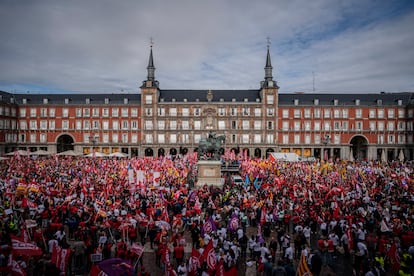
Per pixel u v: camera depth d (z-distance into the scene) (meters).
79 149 110.69
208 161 51.59
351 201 33.56
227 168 69.81
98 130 110.88
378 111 110.44
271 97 109.94
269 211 29.66
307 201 34.53
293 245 26.11
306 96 114.75
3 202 29.22
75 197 31.47
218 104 109.88
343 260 23.48
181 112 110.44
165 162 64.25
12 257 16.09
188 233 29.02
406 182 44.00
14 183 38.41
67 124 111.06
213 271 17.28
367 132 110.00
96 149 110.94
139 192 36.84
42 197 32.03
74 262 21.42
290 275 17.72
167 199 34.66
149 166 59.78
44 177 44.72
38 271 17.30
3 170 54.06
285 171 60.53
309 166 63.69
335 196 35.81
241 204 32.91
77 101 112.50
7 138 104.50
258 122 110.19
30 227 22.84
